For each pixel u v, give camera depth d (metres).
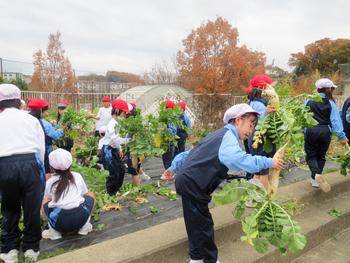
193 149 3.43
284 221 3.18
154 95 17.78
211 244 3.38
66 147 8.80
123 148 6.09
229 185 3.40
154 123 6.19
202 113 18.69
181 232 3.92
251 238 3.07
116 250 3.45
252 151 4.51
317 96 4.07
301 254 4.51
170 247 3.64
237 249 4.07
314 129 5.52
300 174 7.39
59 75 30.70
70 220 4.08
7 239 3.58
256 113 3.37
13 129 3.53
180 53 33.56
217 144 3.20
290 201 4.10
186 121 8.03
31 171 3.48
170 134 6.62
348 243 4.92
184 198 3.29
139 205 5.38
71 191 4.13
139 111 7.30
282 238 3.13
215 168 3.19
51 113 10.41
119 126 5.87
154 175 7.78
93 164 6.39
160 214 5.02
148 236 3.79
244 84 31.94
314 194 5.55
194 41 32.44
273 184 3.43
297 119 3.84
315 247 4.75
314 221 4.96
